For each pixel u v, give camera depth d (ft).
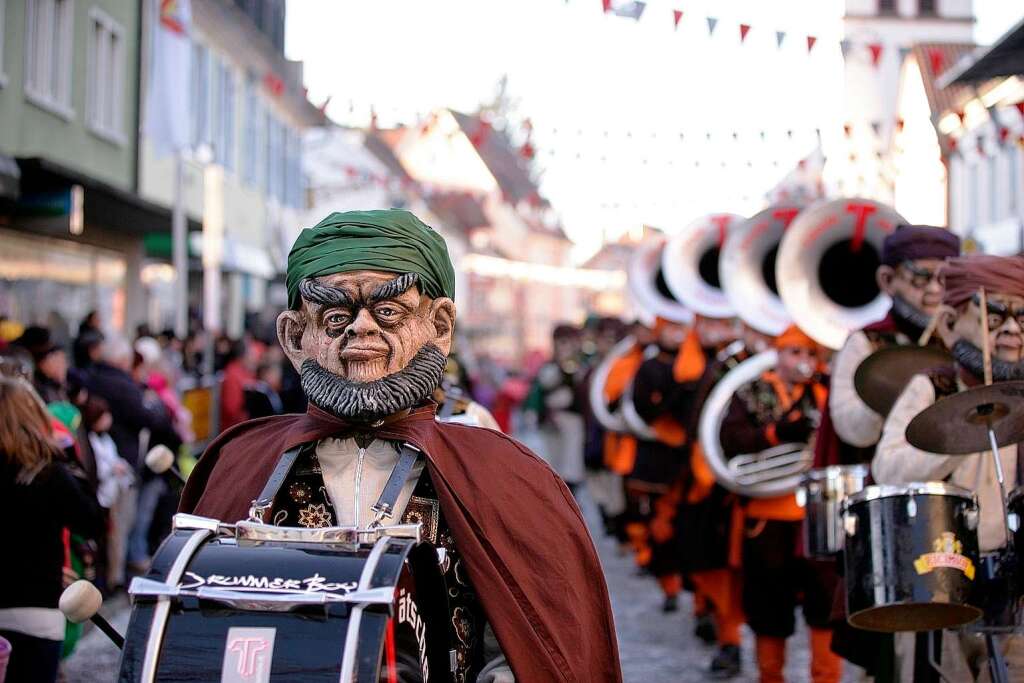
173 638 10.30
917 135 67.05
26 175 49.70
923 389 17.60
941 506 15.62
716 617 30.81
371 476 12.00
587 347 64.18
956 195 89.86
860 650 20.29
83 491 19.19
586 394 51.34
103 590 30.01
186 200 83.82
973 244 44.96
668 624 35.47
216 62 91.76
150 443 36.37
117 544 34.71
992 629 15.97
